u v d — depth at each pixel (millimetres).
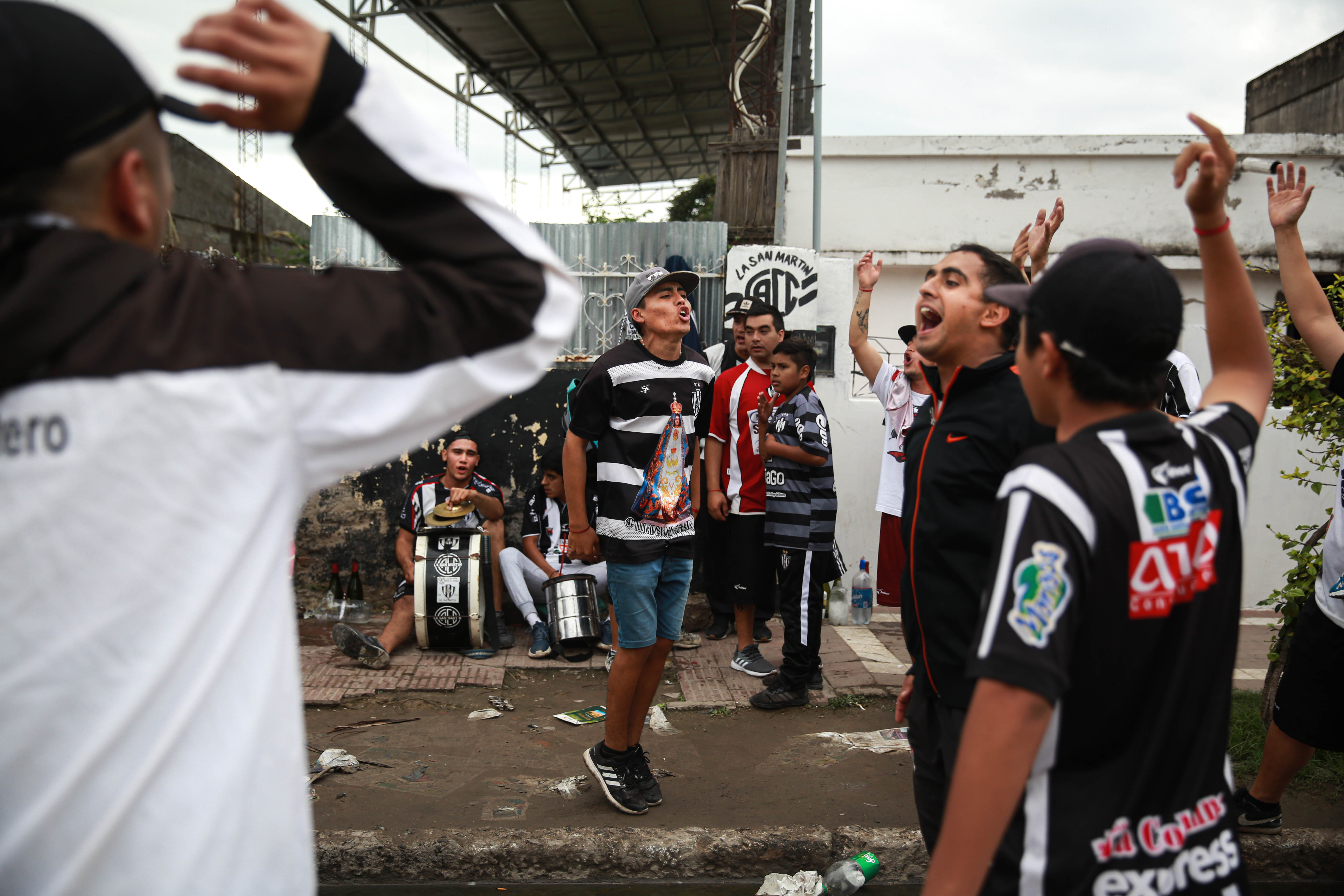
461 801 3516
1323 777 3707
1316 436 4395
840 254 9203
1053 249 8984
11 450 842
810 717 4562
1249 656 5754
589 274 7375
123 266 873
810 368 4738
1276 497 6957
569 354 7242
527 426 6438
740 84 10891
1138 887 1323
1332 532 2957
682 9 13336
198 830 884
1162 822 1347
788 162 9242
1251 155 8836
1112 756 1374
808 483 4582
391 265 7539
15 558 840
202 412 875
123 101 889
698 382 3623
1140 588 1336
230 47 912
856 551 6867
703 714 4594
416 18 13062
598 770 3439
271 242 12883
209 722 900
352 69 973
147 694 856
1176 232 8859
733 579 5180
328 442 973
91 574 846
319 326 944
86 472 839
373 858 3072
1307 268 2545
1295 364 4012
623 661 3369
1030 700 1247
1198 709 1383
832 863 3162
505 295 1022
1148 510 1347
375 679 4883
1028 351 1504
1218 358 1699
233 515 899
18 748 846
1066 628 1284
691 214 19250
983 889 1412
